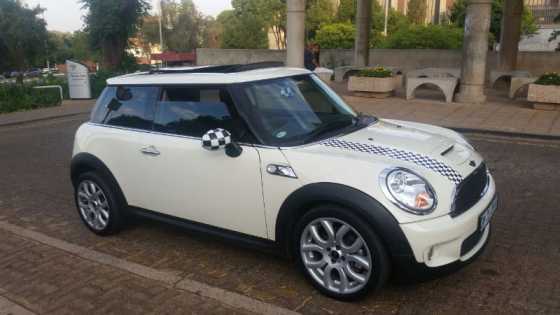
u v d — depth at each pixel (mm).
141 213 4582
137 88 4562
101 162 4719
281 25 48562
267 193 3615
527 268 3951
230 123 3865
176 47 52656
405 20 44219
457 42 23500
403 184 3156
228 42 47188
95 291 3891
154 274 4105
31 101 15078
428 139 3854
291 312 3412
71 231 5207
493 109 11773
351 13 43406
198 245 4645
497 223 4914
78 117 13570
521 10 17047
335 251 3430
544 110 11391
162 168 4238
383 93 14133
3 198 6406
